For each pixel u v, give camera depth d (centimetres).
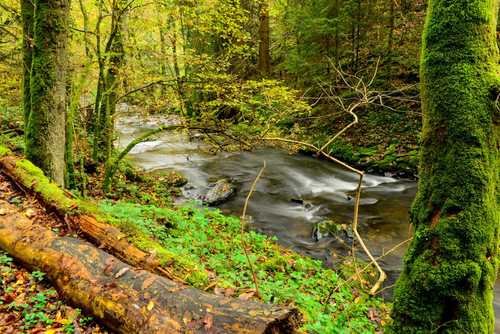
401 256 627
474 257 197
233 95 645
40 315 262
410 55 1355
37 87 476
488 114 200
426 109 223
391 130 1228
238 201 936
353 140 1283
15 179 459
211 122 681
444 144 210
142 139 706
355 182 1088
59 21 474
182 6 762
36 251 319
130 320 239
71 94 654
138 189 880
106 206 480
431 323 205
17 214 379
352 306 422
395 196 940
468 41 206
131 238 341
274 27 1858
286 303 363
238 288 320
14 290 290
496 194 202
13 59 761
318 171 1205
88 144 969
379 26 1465
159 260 312
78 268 292
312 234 733
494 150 201
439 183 211
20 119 883
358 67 1471
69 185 589
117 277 279
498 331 429
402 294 223
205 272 319
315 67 1388
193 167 1221
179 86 664
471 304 199
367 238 707
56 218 394
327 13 1323
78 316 270
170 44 791
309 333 299
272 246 634
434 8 218
